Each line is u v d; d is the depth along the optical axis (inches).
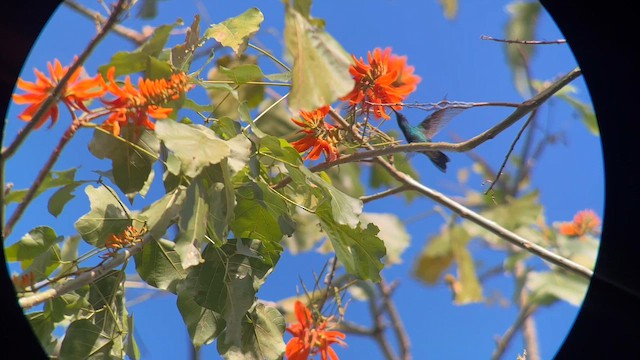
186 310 116.0
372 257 116.0
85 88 108.5
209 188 111.0
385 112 117.5
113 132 109.9
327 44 101.4
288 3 101.5
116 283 116.2
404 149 118.7
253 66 115.8
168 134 108.1
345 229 115.8
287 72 118.6
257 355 117.0
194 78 113.5
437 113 124.0
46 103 107.1
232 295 114.8
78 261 114.7
